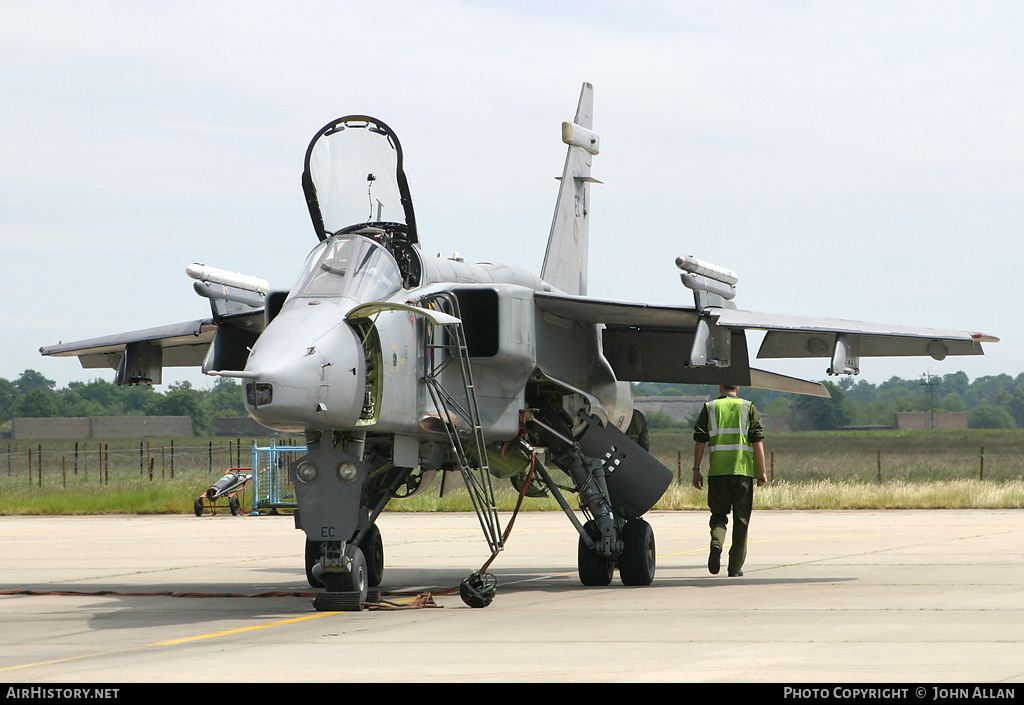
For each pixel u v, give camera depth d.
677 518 67.12
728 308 36.56
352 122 32.69
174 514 80.25
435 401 30.41
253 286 36.03
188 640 23.89
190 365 44.44
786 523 60.59
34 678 19.38
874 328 35.66
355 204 32.97
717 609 27.72
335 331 27.50
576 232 48.12
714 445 34.16
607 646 21.92
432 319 27.95
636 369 40.97
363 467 28.31
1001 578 33.62
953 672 18.64
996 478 111.94
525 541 53.62
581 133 48.22
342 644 22.81
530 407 37.38
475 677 18.77
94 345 39.84
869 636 22.70
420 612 28.31
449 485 39.22
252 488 81.88
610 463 35.75
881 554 42.44
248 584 36.75
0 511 82.56
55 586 36.44
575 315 36.47
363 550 35.09
